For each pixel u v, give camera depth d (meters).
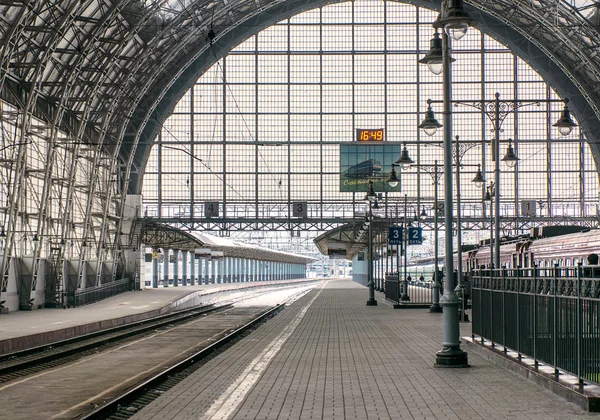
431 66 23.97
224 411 13.77
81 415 14.98
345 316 44.41
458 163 43.75
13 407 16.11
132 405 16.42
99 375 21.75
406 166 41.84
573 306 14.73
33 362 24.88
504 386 16.28
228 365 21.06
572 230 47.69
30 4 46.25
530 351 18.06
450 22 18.72
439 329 33.62
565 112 32.31
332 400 14.95
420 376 18.17
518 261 48.62
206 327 42.41
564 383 14.92
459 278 36.41
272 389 16.47
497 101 35.81
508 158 35.31
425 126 27.88
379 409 13.84
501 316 21.12
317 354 23.75
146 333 38.50
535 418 12.60
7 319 43.34
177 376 21.12
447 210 20.28
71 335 37.06
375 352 24.11
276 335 31.53
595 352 13.56
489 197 46.62
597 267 13.58
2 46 45.25
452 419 12.70
